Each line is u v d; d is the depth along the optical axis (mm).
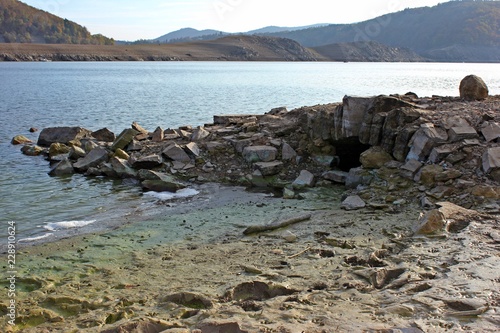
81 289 7898
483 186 11594
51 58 184625
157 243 10156
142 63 178750
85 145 19000
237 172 15953
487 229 9523
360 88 58188
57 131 21875
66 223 11664
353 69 129250
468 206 11227
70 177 16266
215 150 17109
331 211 12047
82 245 10109
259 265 8609
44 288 7953
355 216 11445
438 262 8023
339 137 15797
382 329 5832
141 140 19562
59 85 63344
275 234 10430
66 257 9406
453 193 11922
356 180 14156
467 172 12477
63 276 8484
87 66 140375
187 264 8867
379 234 10016
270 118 19359
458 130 13617
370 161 14281
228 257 9133
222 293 7398
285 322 6156
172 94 49875
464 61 181500
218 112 34500
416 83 68188
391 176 13375
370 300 6809
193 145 17297
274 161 16141
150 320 6348
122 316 6797
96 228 11344
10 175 16500
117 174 16078
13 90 53781
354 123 15336
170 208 12922
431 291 6859
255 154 16281
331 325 6016
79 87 59969
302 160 16281
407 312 6301
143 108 36969
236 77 85500
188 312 6781
